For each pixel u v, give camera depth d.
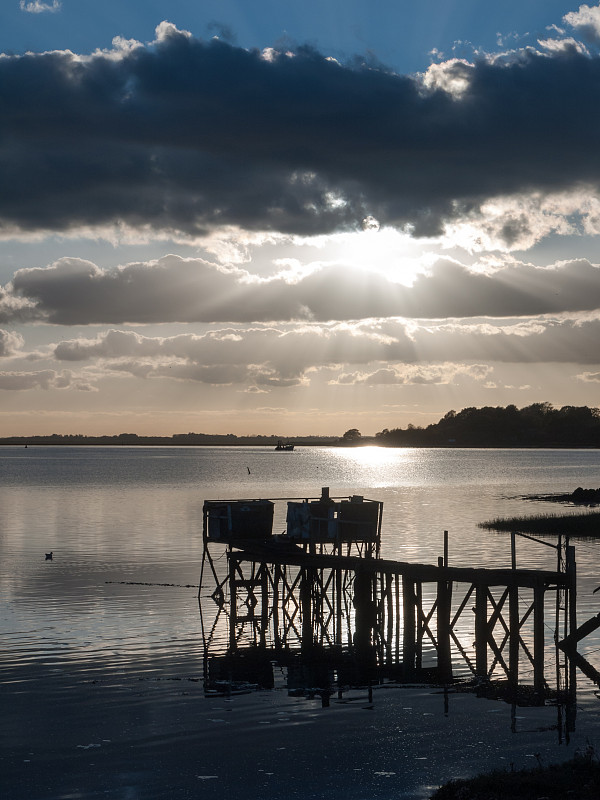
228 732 23.44
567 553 31.86
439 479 178.88
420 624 34.44
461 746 22.39
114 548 62.66
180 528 76.81
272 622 39.88
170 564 54.75
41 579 49.00
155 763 21.14
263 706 25.94
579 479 178.38
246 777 20.22
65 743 22.50
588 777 18.86
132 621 38.00
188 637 35.19
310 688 28.16
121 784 19.86
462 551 59.12
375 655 33.25
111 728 23.72
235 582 42.97
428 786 19.67
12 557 57.88
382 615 38.03
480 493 128.50
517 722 24.42
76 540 67.81
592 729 23.80
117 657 31.45
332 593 45.94
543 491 134.50
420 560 54.56
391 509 97.69
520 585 30.84
